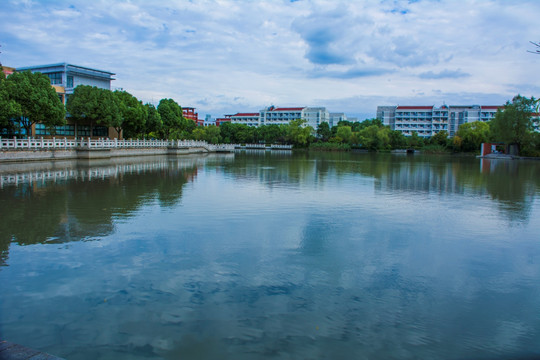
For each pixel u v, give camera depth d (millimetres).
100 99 41781
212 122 170375
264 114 141375
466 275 7820
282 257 8656
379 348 5277
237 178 24406
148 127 54125
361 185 21812
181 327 5672
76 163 33969
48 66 51000
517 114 63062
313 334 5562
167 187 19266
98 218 12047
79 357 4961
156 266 7969
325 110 141875
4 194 16359
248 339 5402
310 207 14500
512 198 17578
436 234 10867
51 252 8773
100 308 6207
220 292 6809
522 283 7477
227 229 10930
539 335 5691
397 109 127625
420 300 6691
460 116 122500
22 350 4551
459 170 35594
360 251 9195
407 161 52219
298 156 63656
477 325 5930
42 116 33812
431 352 5223
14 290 6812
